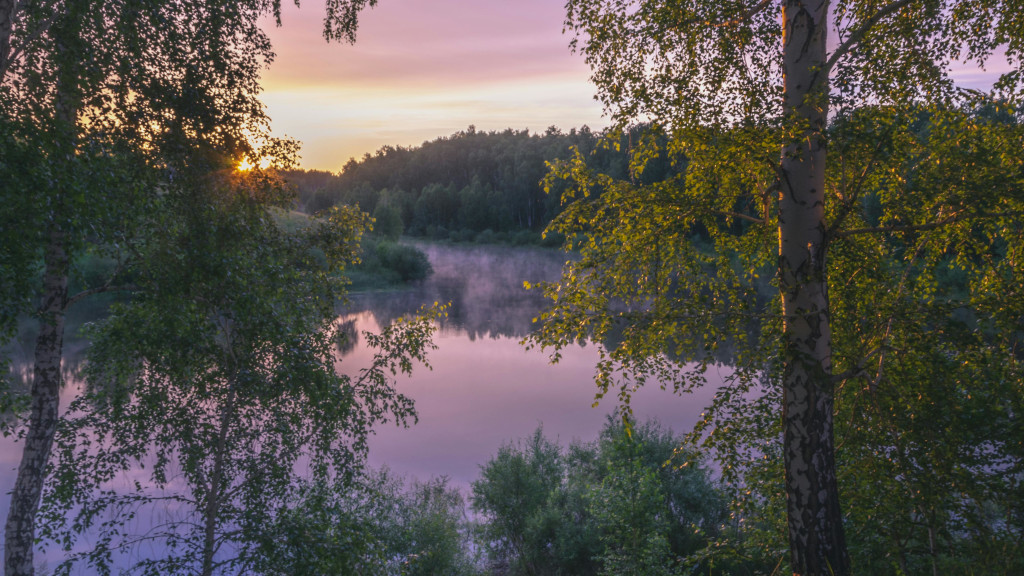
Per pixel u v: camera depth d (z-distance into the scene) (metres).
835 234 5.61
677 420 21.70
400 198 157.38
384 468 16.72
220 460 8.28
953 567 5.62
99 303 38.00
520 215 142.50
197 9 7.42
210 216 7.54
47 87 6.61
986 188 5.12
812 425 5.45
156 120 7.08
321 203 198.50
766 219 6.17
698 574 12.47
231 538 8.16
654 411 23.11
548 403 26.72
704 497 14.20
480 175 189.75
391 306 56.94
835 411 6.40
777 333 5.88
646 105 6.24
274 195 8.34
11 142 5.79
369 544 8.36
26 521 6.87
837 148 4.83
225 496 8.59
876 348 5.80
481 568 15.05
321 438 9.11
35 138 5.83
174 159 7.21
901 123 4.74
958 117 5.45
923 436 5.39
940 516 5.68
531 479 16.23
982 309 5.16
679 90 6.17
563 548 14.79
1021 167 5.34
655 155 7.02
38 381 7.04
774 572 6.55
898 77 5.66
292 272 8.89
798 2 5.66
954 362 5.47
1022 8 5.57
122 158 6.99
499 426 23.39
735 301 6.64
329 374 9.15
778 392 6.07
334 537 8.02
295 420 8.85
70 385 21.84
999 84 5.50
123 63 6.83
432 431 22.75
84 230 6.33
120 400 8.44
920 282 6.11
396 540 12.88
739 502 6.52
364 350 34.00
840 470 6.25
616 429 16.62
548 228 7.25
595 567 14.96
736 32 5.96
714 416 5.98
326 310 9.88
